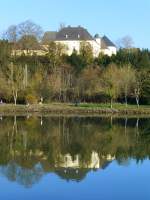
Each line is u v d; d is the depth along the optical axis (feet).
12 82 375.66
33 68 434.30
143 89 392.27
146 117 320.70
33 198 101.30
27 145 173.88
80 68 472.44
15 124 253.44
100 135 209.15
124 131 227.40
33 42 526.16
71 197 102.32
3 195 103.24
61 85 403.54
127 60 486.79
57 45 533.55
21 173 123.34
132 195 104.01
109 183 114.42
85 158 147.54
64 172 125.59
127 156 152.46
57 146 172.96
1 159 143.02
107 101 402.52
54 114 334.65
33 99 373.61
